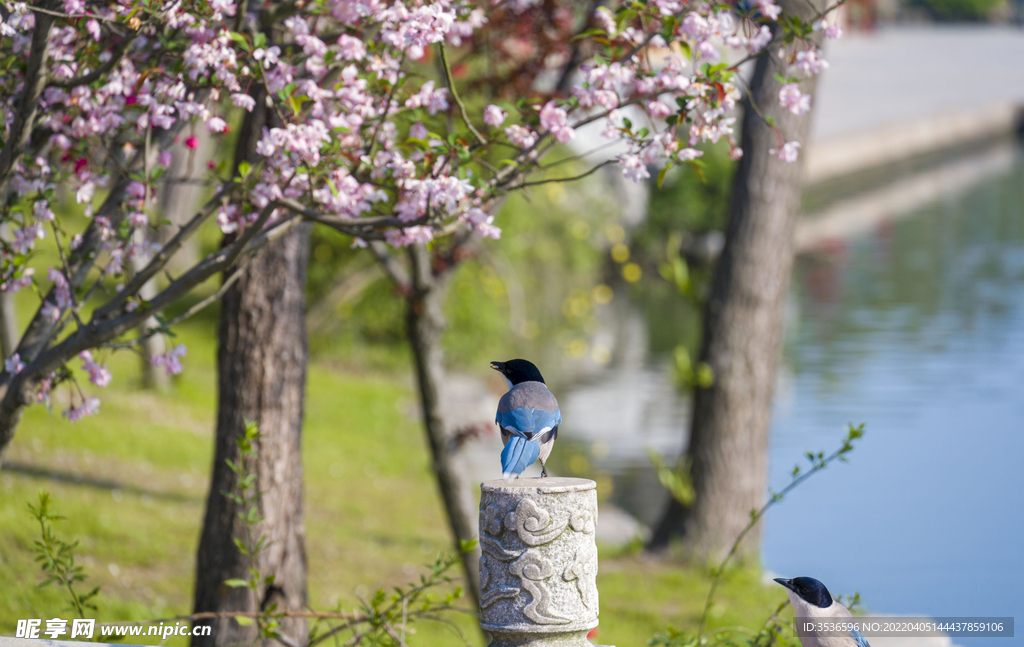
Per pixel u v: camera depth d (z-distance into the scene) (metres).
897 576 12.42
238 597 7.05
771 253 12.80
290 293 7.22
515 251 23.53
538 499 4.18
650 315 34.75
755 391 12.91
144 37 5.67
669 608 11.23
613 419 21.69
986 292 33.53
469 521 10.08
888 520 14.88
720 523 12.90
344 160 5.30
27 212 5.50
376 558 12.58
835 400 21.53
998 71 85.50
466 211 5.26
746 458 12.95
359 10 5.14
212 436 16.72
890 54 96.19
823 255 41.31
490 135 5.55
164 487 13.42
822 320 29.98
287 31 6.04
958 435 18.98
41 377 5.34
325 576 11.46
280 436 7.17
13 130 5.08
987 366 24.06
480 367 26.50
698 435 13.02
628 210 37.69
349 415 20.91
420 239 5.34
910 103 71.06
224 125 5.04
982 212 50.41
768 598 11.69
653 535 13.53
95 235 5.57
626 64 5.41
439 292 9.75
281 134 4.88
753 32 5.54
